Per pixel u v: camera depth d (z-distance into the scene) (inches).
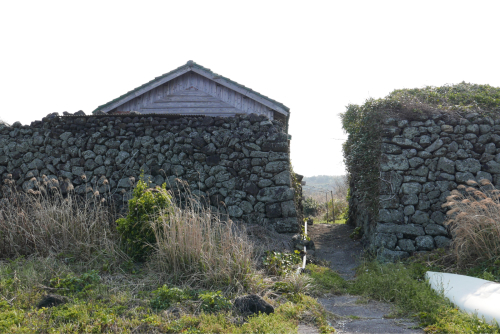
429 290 206.4
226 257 210.5
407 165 301.3
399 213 297.4
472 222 242.8
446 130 301.3
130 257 234.7
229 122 332.2
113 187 327.9
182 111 442.6
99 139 335.9
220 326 155.4
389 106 315.3
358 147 339.3
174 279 205.3
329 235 420.2
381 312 187.8
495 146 297.4
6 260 233.1
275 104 426.6
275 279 218.2
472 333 151.1
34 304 173.6
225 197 320.8
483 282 196.9
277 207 313.6
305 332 159.3
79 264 223.6
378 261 273.9
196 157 326.3
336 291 219.3
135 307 171.5
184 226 219.3
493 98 324.8
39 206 255.9
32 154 347.3
